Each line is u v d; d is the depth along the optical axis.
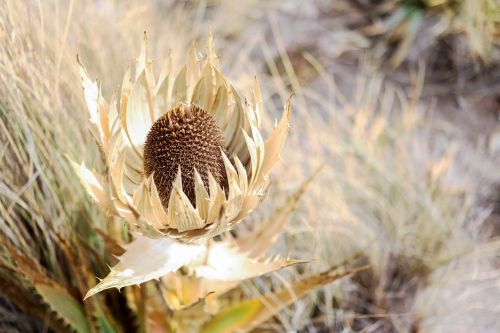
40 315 0.44
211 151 0.36
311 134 0.55
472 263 0.53
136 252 0.36
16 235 0.43
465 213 0.55
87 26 0.50
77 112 0.45
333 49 0.69
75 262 0.41
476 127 0.62
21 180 0.43
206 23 0.67
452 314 0.51
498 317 0.51
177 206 0.34
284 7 0.72
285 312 0.49
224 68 0.61
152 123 0.37
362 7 0.73
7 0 0.43
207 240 0.38
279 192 0.52
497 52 0.67
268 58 0.63
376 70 0.67
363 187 0.53
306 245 0.51
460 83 0.66
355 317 0.50
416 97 0.62
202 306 0.39
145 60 0.37
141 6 0.57
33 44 0.45
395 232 0.53
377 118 0.60
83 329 0.42
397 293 0.51
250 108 0.35
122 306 0.44
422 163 0.58
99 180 0.36
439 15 0.69
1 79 0.42
